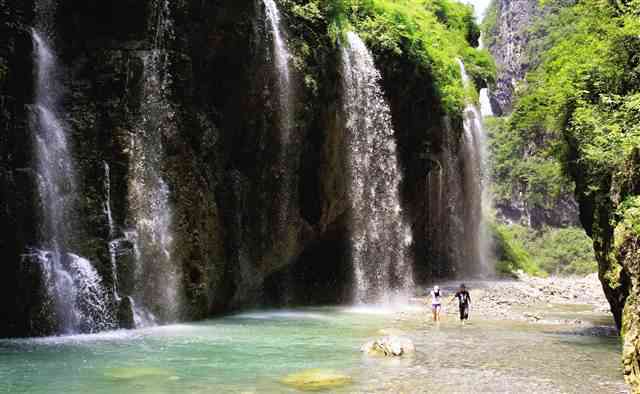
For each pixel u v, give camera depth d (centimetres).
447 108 4100
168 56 2272
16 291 1777
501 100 10569
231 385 1184
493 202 9131
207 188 2391
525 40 10131
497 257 5906
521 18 10406
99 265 1995
